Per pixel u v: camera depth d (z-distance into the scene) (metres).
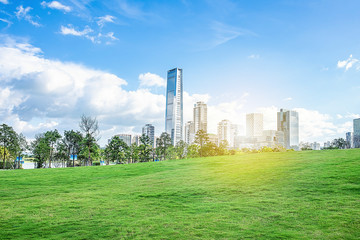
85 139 78.38
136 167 36.84
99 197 19.27
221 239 10.92
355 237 10.44
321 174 20.91
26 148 86.06
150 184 23.47
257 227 11.94
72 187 24.06
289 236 10.82
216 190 19.31
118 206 16.55
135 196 19.03
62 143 93.12
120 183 25.11
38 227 13.25
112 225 13.12
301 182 19.28
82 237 11.74
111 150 91.75
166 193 19.39
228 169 28.45
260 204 15.17
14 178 30.23
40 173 34.47
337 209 13.33
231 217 13.41
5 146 80.75
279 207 14.38
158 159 116.62
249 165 29.48
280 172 23.53
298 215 13.01
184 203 16.52
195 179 24.30
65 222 13.85
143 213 14.88
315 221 12.15
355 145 147.38
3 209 16.66
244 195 17.45
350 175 19.42
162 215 14.36
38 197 20.05
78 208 16.42
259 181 21.06
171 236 11.47
